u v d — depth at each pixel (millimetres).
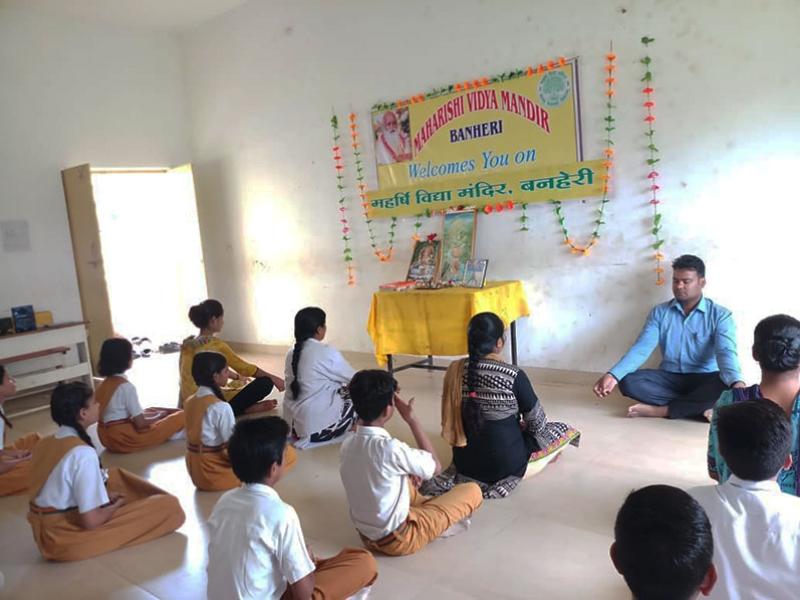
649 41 3717
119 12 5812
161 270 8133
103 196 7926
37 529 2488
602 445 3242
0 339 4895
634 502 1008
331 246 5676
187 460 3186
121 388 3678
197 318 4164
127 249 8055
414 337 4309
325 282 5801
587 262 4184
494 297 4184
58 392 2512
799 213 3410
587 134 4047
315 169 5648
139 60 6289
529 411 2773
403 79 4898
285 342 6305
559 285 4336
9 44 5457
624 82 3850
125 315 8039
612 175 3992
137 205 8039
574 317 4309
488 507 2688
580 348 4316
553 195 4238
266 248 6230
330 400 3611
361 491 2283
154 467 3502
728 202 3611
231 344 6805
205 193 6672
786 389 1812
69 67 5816
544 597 2051
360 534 2381
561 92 4094
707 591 1044
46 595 2289
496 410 2709
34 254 5625
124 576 2381
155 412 4035
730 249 3645
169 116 6523
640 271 3979
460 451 2855
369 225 5340
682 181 3744
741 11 3418
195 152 6664
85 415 2547
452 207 4746
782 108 3379
